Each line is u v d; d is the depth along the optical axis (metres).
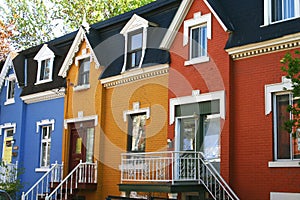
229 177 13.84
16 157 22.53
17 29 33.06
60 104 20.78
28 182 21.45
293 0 13.63
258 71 13.84
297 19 13.25
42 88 21.53
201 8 15.54
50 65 21.72
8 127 23.59
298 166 12.52
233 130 14.16
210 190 13.94
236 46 14.09
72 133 20.11
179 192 13.79
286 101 13.21
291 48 13.15
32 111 22.42
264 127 13.46
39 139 21.66
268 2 13.98
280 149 13.14
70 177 18.56
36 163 21.44
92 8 32.16
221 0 15.61
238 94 14.23
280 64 13.32
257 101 13.73
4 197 15.00
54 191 16.59
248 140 13.75
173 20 16.11
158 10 17.98
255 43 13.69
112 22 19.70
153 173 14.66
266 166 13.22
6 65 24.38
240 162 13.84
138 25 17.84
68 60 20.27
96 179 18.08
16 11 33.25
